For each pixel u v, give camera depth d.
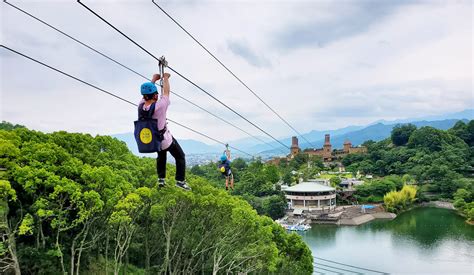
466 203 114.94
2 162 27.20
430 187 144.38
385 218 116.25
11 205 31.56
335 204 134.75
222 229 39.41
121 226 33.38
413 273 61.41
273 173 152.88
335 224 109.50
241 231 38.06
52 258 32.53
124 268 40.31
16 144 29.45
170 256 44.62
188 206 36.19
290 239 51.31
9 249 27.91
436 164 151.00
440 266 64.69
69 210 33.25
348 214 118.25
